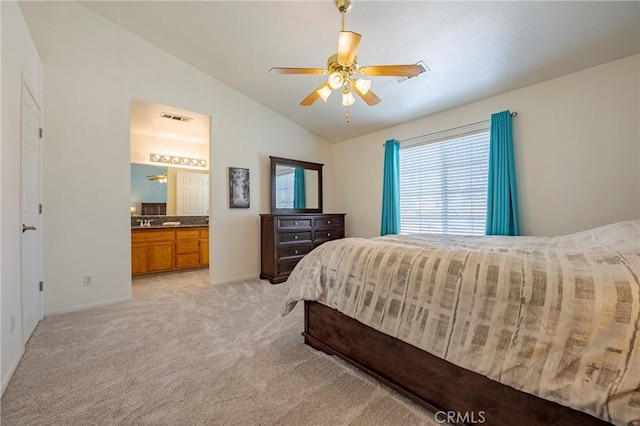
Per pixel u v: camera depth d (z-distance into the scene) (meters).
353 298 1.59
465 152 3.44
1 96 1.58
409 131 4.01
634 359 0.80
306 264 1.96
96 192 2.87
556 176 2.71
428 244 1.87
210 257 3.79
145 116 3.83
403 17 2.30
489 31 2.29
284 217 3.93
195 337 2.12
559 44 2.32
